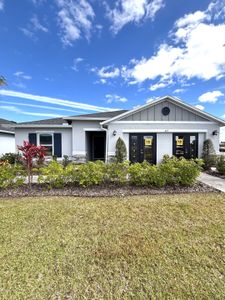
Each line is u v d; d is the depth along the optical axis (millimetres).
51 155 16000
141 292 2596
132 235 4012
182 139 13383
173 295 2545
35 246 3598
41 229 4246
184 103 13039
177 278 2838
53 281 2777
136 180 7684
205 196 6637
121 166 7801
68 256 3324
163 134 13312
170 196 6637
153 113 13250
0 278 2816
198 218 4820
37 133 16422
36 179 8844
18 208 5480
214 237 3936
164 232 4129
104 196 6688
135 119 13234
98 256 3332
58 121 17656
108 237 3932
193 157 13297
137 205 5707
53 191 7230
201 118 13352
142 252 3443
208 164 12273
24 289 2633
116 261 3211
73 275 2898
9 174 7508
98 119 15492
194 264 3137
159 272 2963
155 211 5258
